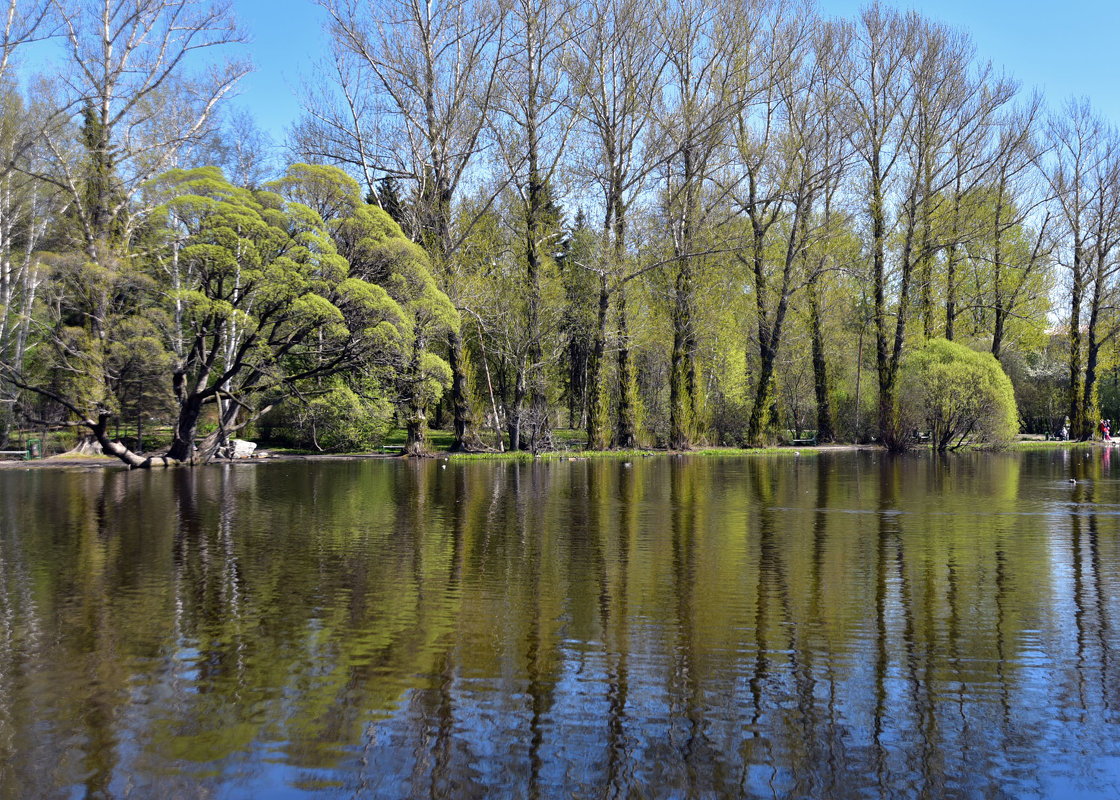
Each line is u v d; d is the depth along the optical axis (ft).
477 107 102.83
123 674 20.03
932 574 30.32
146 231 94.43
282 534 39.83
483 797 14.46
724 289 128.98
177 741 16.49
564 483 66.69
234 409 100.17
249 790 14.69
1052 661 20.70
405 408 103.86
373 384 101.19
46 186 101.65
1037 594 27.25
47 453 104.88
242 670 20.27
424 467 86.58
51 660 21.03
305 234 81.46
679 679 19.63
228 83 101.24
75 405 82.43
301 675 19.93
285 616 24.86
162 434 121.49
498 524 42.98
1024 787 14.78
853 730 16.93
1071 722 17.24
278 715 17.66
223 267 79.66
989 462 93.30
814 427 161.68
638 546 36.29
